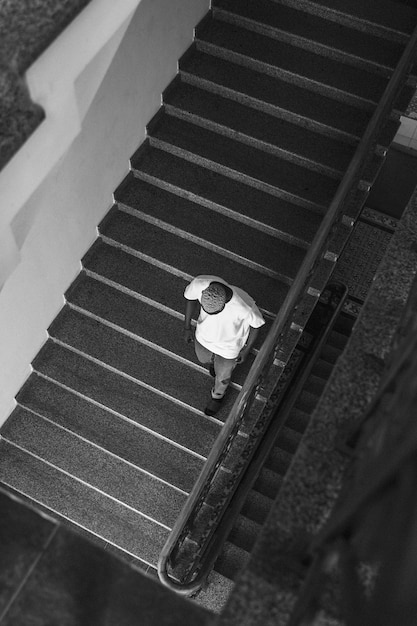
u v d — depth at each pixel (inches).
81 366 246.4
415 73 235.5
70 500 251.9
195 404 235.8
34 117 99.0
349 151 239.9
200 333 201.6
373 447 78.7
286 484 87.0
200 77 245.0
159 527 248.2
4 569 71.9
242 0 248.1
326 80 240.7
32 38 92.3
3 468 254.2
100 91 201.3
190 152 242.8
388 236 381.1
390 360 91.4
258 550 82.9
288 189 237.3
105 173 228.8
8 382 237.0
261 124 243.8
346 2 243.9
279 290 235.1
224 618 78.3
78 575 71.6
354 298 362.9
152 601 70.2
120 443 243.4
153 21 213.3
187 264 239.8
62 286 237.1
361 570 77.6
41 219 202.4
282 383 276.5
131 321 241.6
